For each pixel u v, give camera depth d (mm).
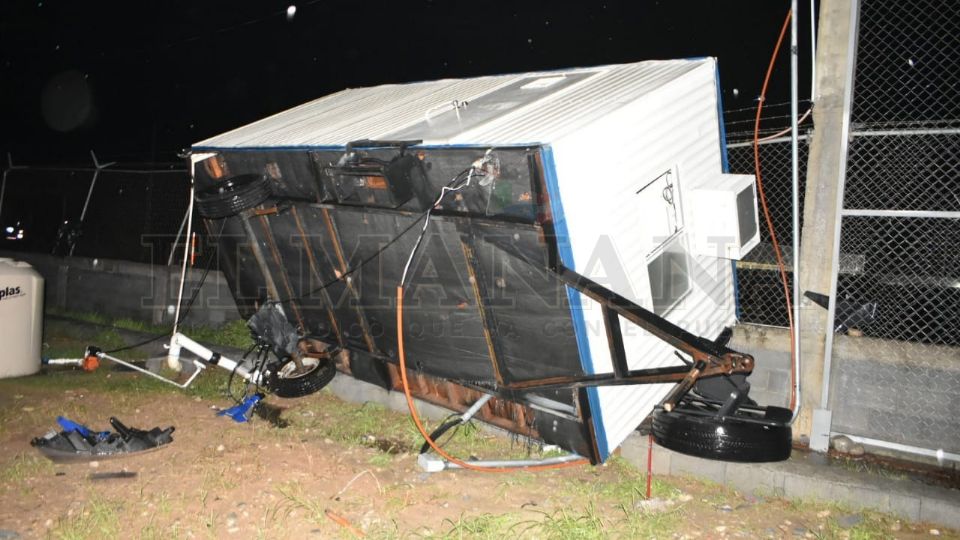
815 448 6344
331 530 5242
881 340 6238
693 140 6340
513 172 5059
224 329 10445
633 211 5652
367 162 5613
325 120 7691
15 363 8977
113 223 13195
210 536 5113
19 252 13523
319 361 7641
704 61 6609
